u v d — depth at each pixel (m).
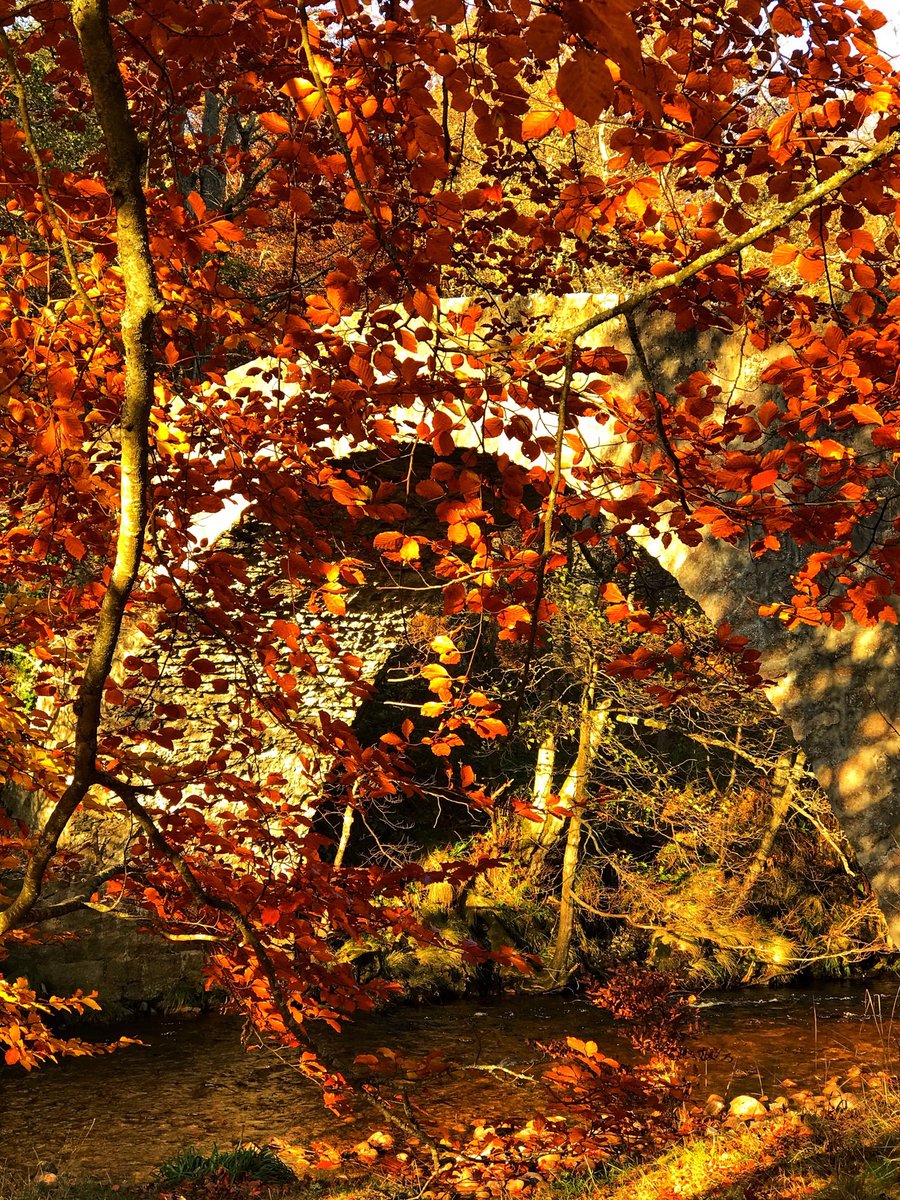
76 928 11.54
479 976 12.88
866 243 2.07
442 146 1.70
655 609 9.94
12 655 6.27
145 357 1.44
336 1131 8.81
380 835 14.29
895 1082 7.84
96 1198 7.05
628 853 14.66
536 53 0.98
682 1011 8.12
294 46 2.23
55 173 2.35
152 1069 10.37
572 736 14.01
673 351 4.89
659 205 2.54
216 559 2.85
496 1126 3.55
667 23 2.17
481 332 4.23
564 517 7.67
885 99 1.88
